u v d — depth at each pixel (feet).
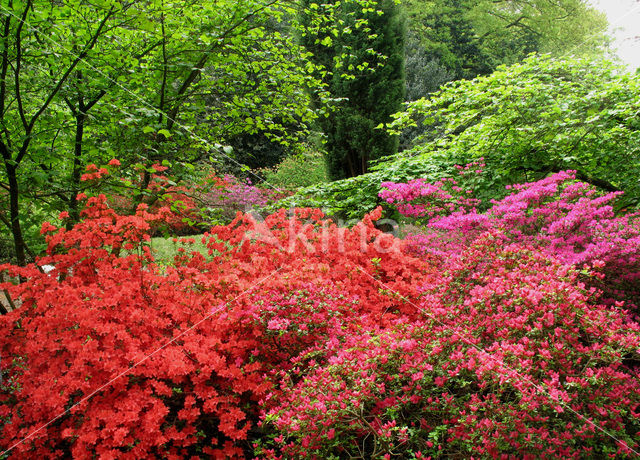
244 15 12.11
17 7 8.47
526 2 63.00
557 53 62.80
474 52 58.18
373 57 22.21
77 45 10.61
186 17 11.60
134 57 12.37
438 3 59.06
